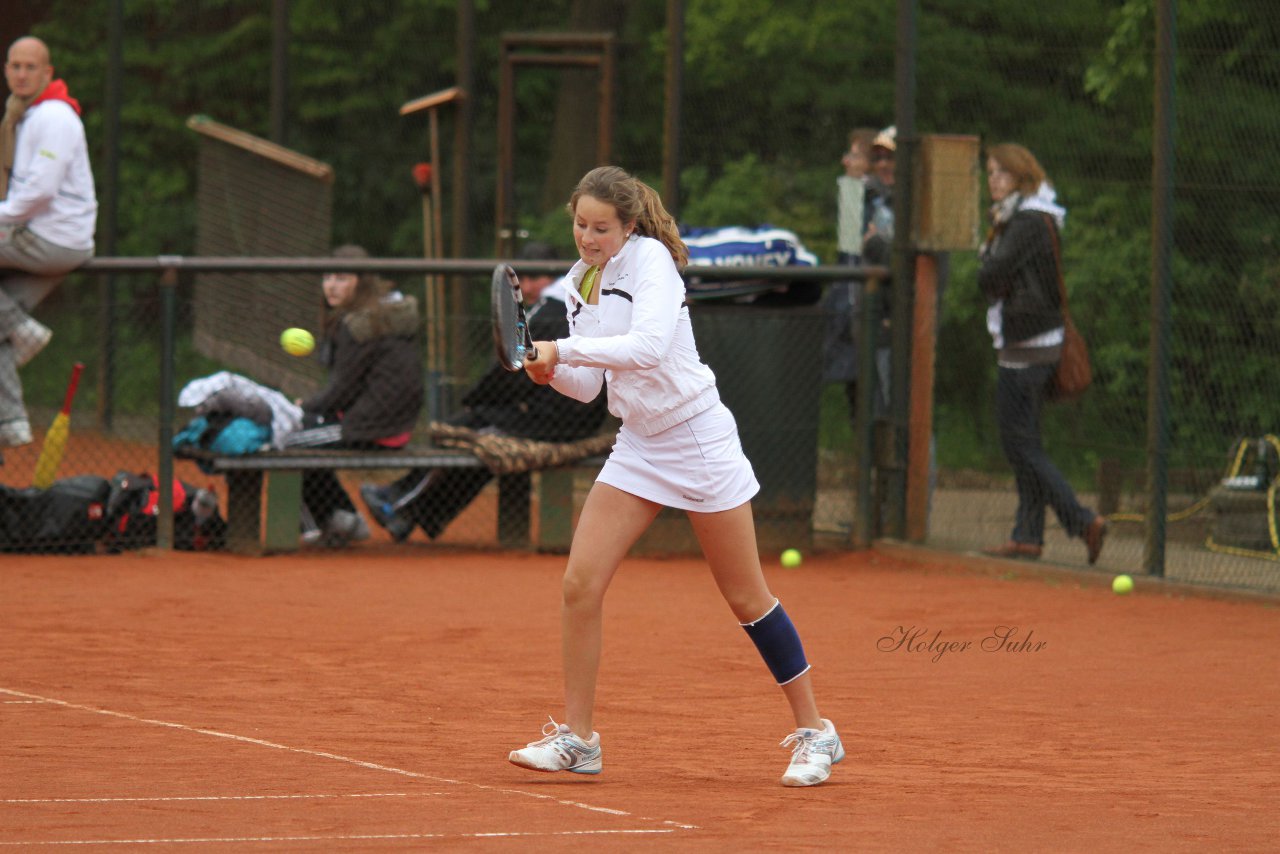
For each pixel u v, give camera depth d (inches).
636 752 698.2
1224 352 1441.9
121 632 977.5
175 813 553.6
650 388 620.7
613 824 548.7
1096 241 1561.3
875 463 1450.5
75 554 1293.1
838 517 1549.0
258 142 1845.5
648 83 2225.6
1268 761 690.8
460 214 1886.1
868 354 1440.7
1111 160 1649.9
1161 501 1251.8
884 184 1560.0
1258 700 839.1
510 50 1884.8
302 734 714.8
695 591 1219.2
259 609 1078.4
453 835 525.7
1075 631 1059.3
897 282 1423.5
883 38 2217.0
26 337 1310.3
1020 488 1333.7
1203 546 1407.5
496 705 805.9
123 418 1797.5
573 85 2235.5
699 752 701.3
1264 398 1422.2
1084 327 1541.6
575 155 2240.4
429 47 2465.6
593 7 2340.1
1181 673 918.4
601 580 629.9
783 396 1402.6
